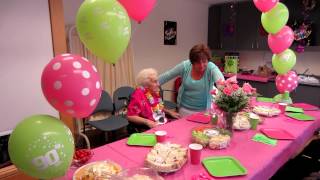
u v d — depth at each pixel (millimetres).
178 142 1581
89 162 1311
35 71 2250
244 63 5258
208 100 2285
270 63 4844
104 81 3627
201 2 5043
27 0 2117
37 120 921
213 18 5262
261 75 4602
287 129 1827
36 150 875
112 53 1227
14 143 892
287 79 2596
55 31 2328
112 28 1136
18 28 2094
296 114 2174
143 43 4172
